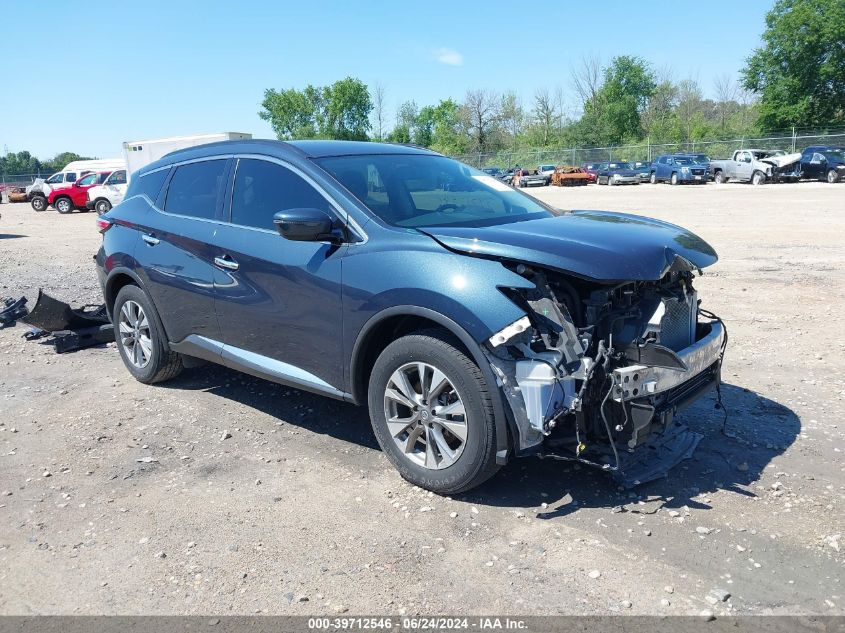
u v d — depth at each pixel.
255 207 4.41
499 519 3.41
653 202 24.78
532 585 2.89
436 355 3.43
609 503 3.55
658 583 2.89
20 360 6.27
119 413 4.92
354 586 2.91
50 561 3.12
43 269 12.28
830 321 7.03
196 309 4.77
